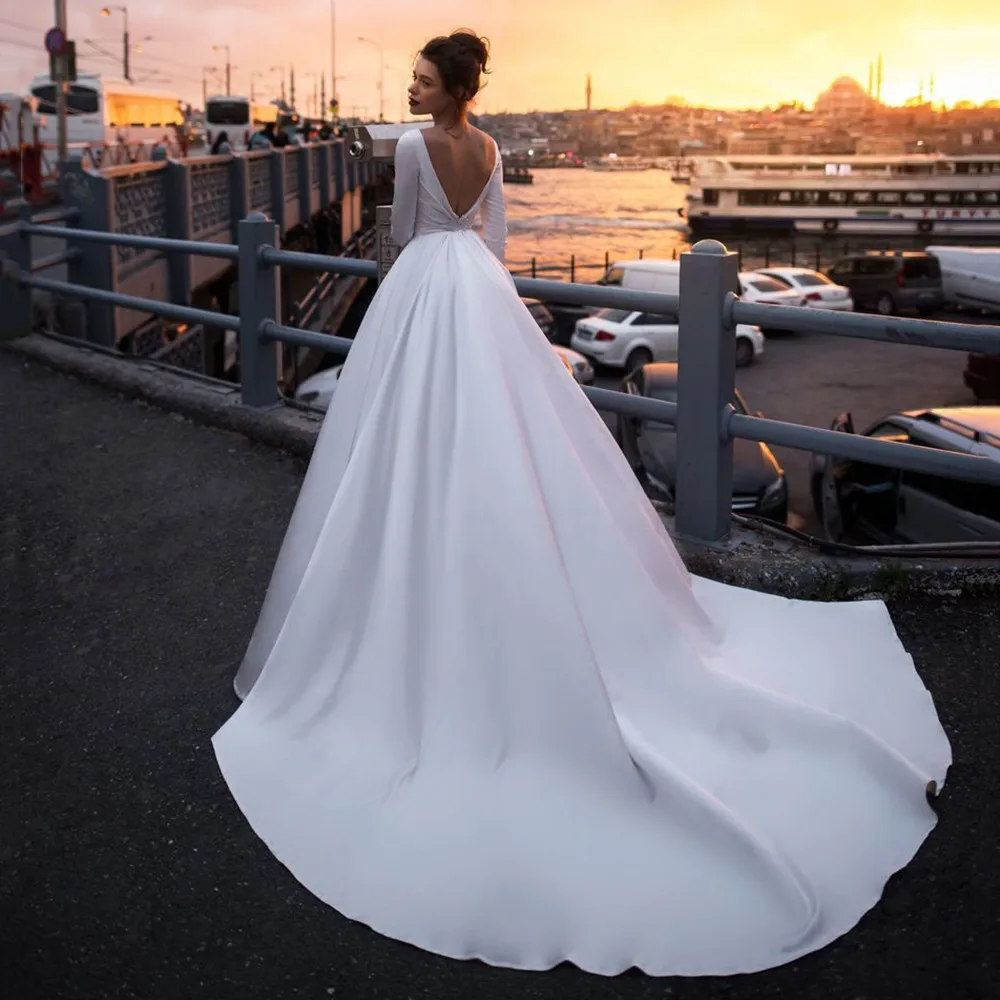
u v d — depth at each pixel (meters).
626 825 2.46
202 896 2.40
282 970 2.19
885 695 3.09
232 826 2.62
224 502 4.70
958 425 7.81
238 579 4.02
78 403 6.08
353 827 2.52
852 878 2.38
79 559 4.20
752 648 3.30
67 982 2.16
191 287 14.76
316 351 21.88
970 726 3.00
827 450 3.66
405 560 2.72
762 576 3.75
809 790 2.62
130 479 4.97
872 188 64.69
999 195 62.69
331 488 3.03
